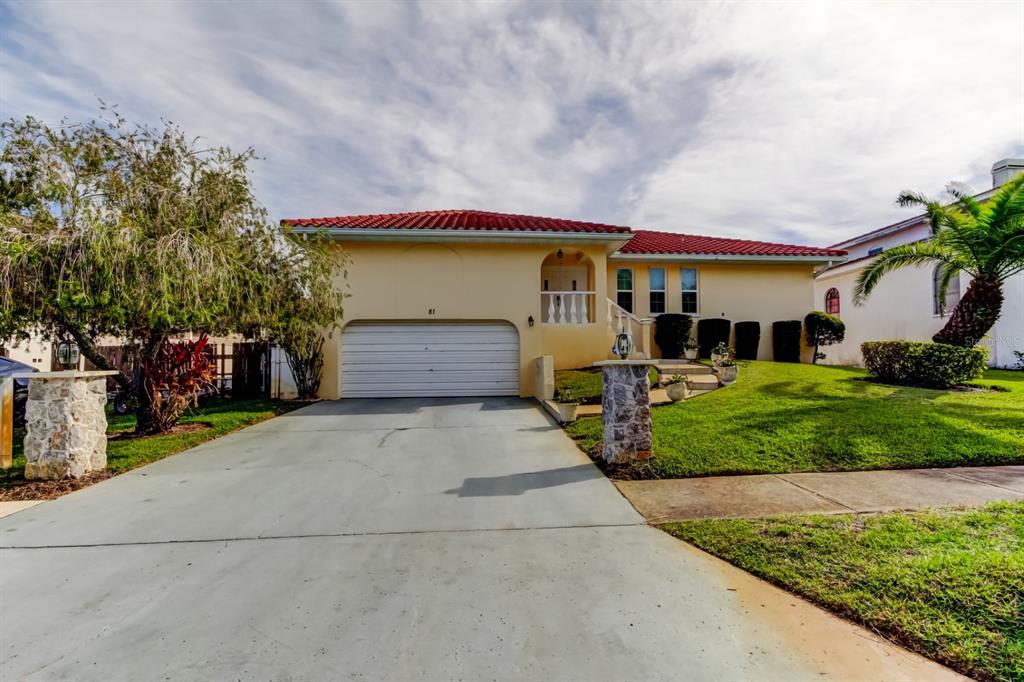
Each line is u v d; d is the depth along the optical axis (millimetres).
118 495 5773
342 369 14016
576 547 4242
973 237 11375
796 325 17641
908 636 2881
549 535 4512
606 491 5742
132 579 3740
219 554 4176
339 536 4547
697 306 18156
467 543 4355
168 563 4008
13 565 3980
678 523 4688
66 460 6277
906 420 7918
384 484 6145
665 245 18703
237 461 7297
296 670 2672
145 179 8477
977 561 3564
